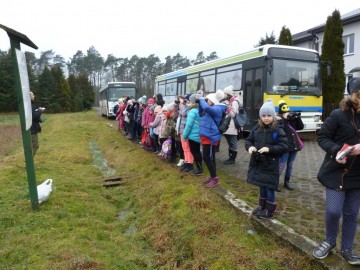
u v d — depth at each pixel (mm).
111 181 8023
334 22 15633
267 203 4461
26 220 5105
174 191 6078
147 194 6629
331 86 15648
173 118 8344
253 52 12062
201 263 3861
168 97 20391
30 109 5594
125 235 5129
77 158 10695
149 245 4746
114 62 78812
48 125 24875
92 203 6219
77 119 29969
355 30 22875
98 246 4512
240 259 3732
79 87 56250
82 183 7551
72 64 81188
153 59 75875
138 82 76125
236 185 6508
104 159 11336
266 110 4195
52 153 11359
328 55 15773
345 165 3107
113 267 3967
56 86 50562
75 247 4301
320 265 3373
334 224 3316
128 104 13156
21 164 9016
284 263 3633
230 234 4285
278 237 4012
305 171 7727
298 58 11836
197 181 6484
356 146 2869
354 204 3254
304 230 4320
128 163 9609
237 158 9281
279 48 11609
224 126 5906
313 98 11984
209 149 5930
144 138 10680
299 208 5203
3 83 46625
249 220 4590
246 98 12445
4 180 7285
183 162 7809
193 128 6672
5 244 4398
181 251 4281
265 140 4238
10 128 23125
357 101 2961
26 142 5348
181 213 5066
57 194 6328
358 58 22750
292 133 5906
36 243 4410
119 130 16844
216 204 5227
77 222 5227
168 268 4031
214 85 14656
